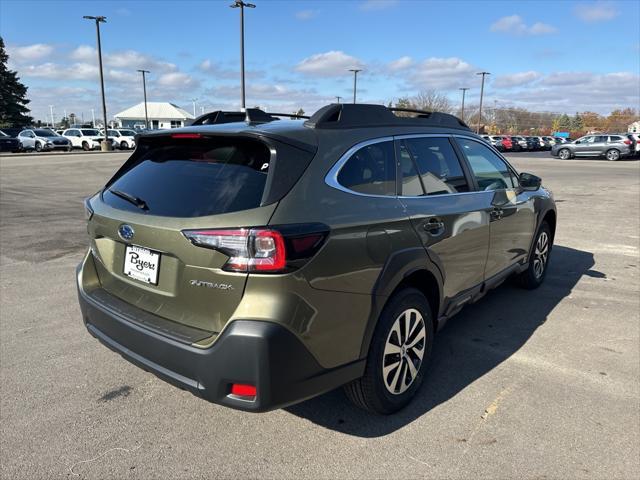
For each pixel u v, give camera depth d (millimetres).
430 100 66625
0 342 4016
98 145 43812
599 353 3895
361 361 2688
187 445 2754
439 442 2781
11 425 2914
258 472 2543
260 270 2240
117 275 2928
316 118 2818
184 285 2469
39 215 10062
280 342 2264
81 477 2496
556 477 2504
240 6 27594
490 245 3975
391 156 3088
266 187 2381
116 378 3477
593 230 8836
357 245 2572
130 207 2787
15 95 66188
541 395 3270
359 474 2525
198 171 2678
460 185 3695
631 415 3035
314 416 3043
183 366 2408
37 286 5453
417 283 3311
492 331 4324
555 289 5453
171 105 88562
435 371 3602
